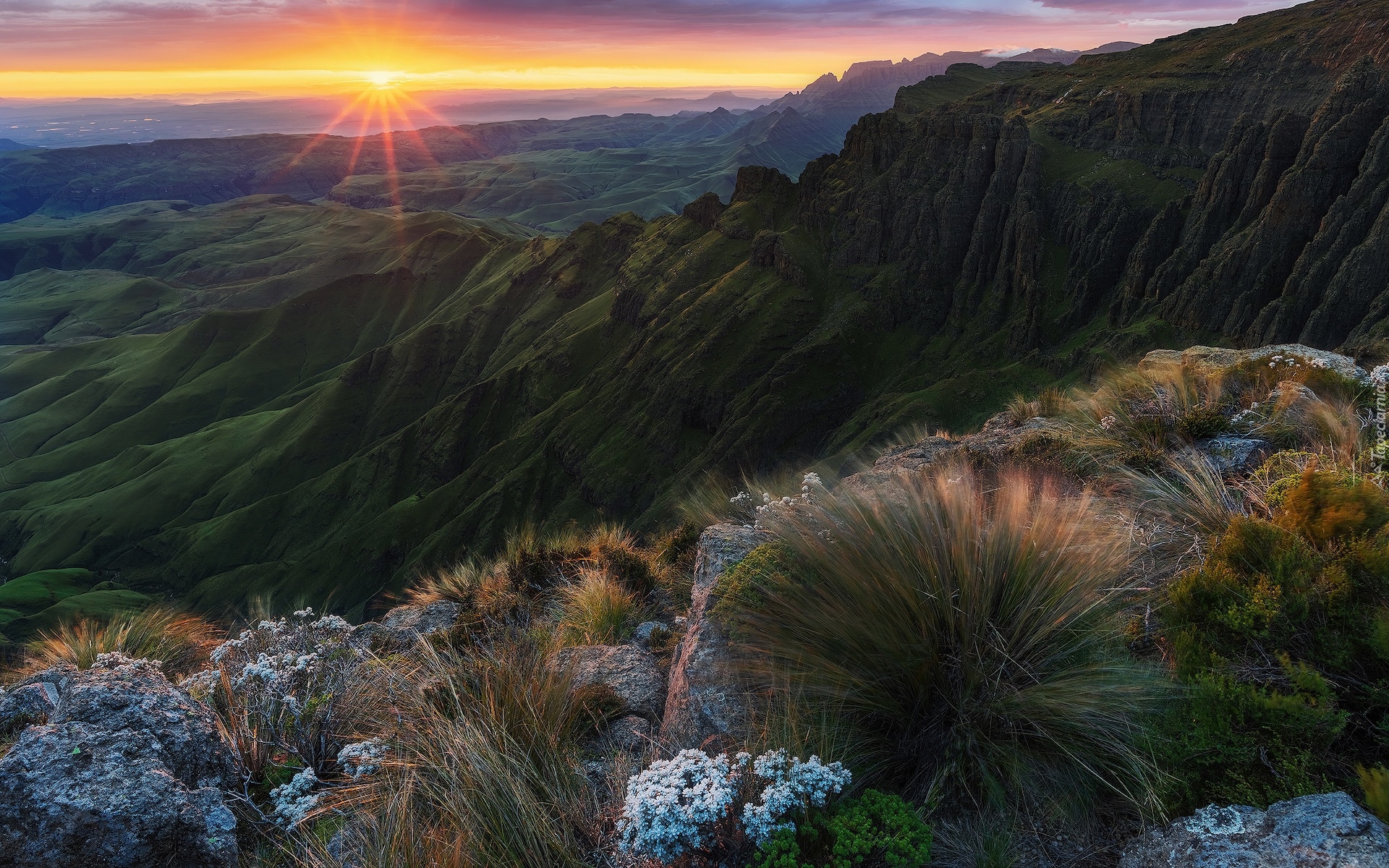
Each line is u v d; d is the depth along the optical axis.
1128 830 2.62
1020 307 133.88
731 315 151.38
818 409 135.50
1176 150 136.25
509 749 3.45
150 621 6.51
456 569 8.70
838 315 146.75
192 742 3.57
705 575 4.94
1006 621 3.22
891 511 3.68
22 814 2.83
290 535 161.00
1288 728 2.52
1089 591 3.25
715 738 3.36
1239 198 114.88
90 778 2.99
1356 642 2.73
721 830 2.83
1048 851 2.57
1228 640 3.00
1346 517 3.21
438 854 2.78
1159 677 2.95
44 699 4.24
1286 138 107.69
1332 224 98.06
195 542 158.38
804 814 2.73
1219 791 2.49
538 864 2.85
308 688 4.38
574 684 4.55
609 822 3.14
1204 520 4.25
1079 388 9.73
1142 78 160.50
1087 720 2.79
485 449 171.00
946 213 142.62
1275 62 136.38
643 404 149.00
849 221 153.88
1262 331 101.50
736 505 7.84
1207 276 110.25
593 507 138.38
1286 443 5.40
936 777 2.86
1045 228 138.88
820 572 3.65
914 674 3.14
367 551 142.88
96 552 164.50
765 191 183.75
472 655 4.89
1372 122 99.12
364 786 3.37
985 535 3.51
